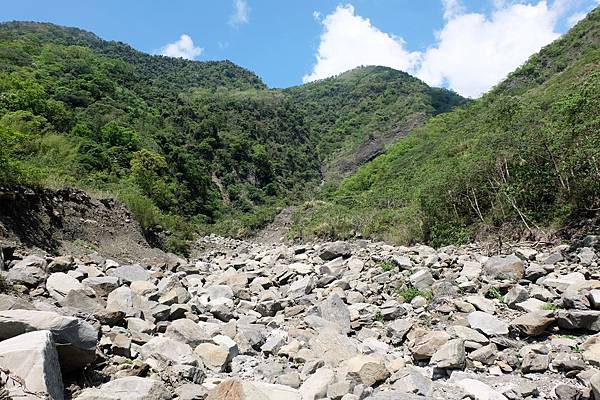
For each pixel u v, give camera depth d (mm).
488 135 19922
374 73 126562
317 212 32250
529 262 8875
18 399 2941
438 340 5348
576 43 43812
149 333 5730
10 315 3906
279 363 5379
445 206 14977
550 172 11695
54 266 8508
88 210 14164
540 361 4844
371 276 9734
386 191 32406
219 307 7586
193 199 40281
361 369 4625
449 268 9336
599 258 8359
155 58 120500
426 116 81750
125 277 9625
